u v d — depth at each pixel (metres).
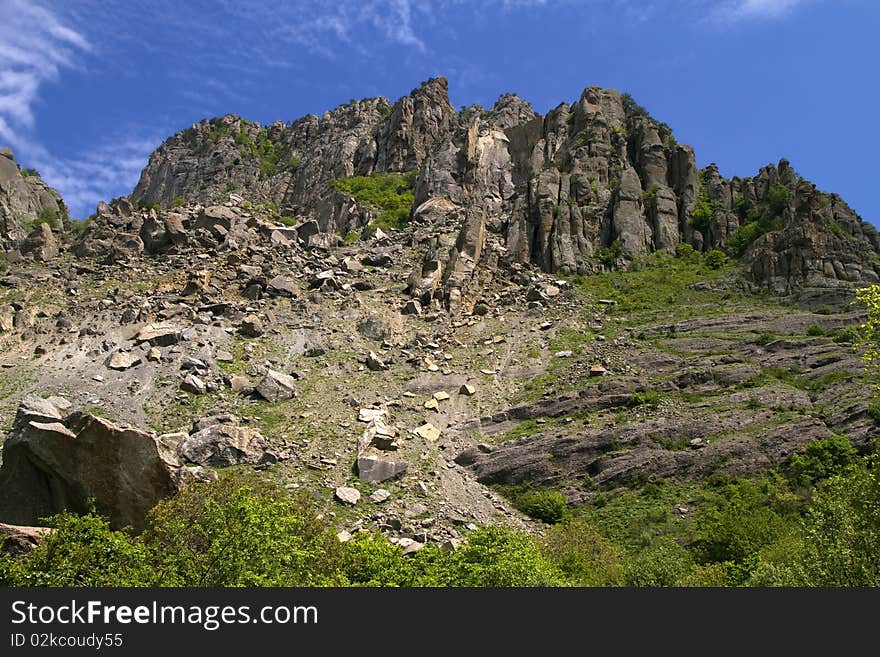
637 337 84.38
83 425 44.38
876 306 37.66
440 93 165.12
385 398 71.75
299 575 34.38
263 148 174.75
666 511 57.84
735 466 61.69
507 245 108.69
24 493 44.06
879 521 33.22
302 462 59.28
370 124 168.25
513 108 160.75
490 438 67.81
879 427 62.97
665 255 108.94
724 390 71.88
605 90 138.88
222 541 32.38
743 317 86.56
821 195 105.56
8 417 61.59
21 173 121.81
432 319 88.44
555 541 51.75
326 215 133.00
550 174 116.50
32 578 30.52
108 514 43.09
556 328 87.62
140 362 72.00
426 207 122.19
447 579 37.66
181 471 45.31
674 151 123.38
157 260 97.38
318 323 84.12
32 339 76.62
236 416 64.56
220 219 104.75
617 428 66.25
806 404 68.69
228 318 82.38
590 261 106.44
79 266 94.50
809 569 35.12
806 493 57.94
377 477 58.69
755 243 101.94
